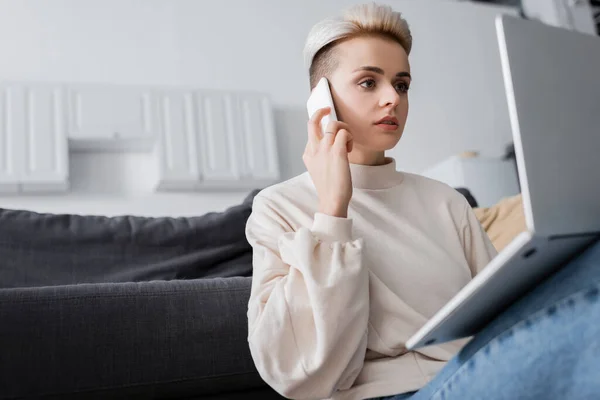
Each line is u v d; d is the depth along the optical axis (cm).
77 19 395
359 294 81
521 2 526
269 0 440
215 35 422
